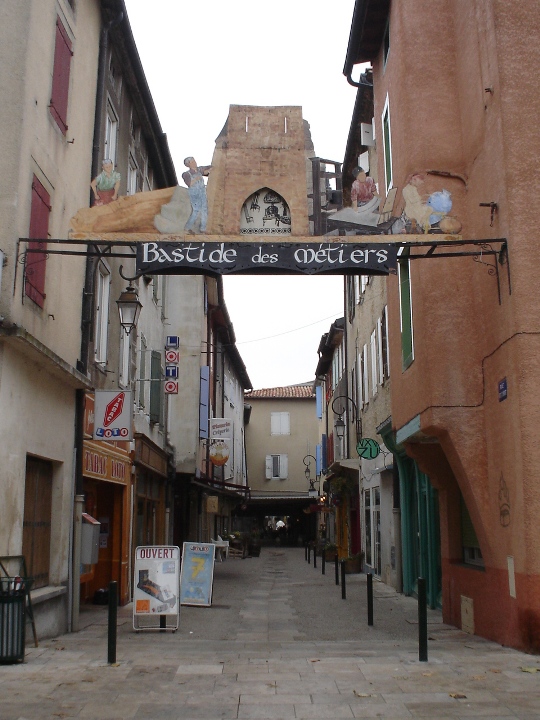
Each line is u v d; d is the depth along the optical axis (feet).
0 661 28.32
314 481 176.86
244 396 198.59
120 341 57.77
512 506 32.04
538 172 32.89
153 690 24.20
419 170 38.37
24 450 34.71
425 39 40.40
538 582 29.94
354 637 38.88
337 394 108.68
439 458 43.16
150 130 66.33
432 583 51.55
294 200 35.63
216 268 33.50
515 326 31.81
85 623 44.93
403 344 43.60
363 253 33.94
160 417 73.87
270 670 27.14
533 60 33.73
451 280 37.35
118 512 57.77
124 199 34.50
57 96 39.11
